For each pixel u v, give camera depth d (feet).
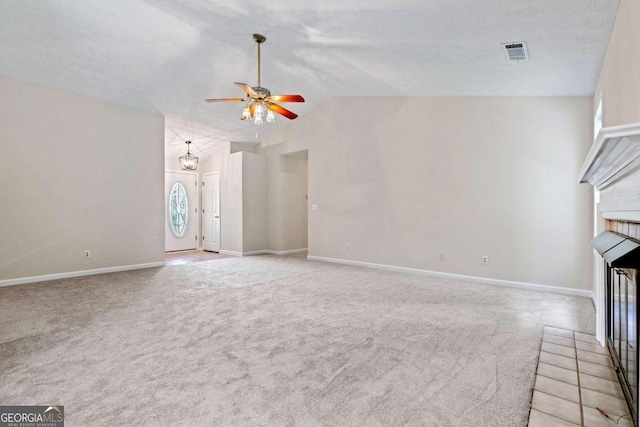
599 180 7.22
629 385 5.56
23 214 14.42
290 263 20.30
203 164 27.30
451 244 16.15
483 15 8.27
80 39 12.37
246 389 6.19
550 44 9.30
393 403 5.81
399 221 17.84
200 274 16.81
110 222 17.16
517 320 10.23
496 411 5.63
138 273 16.99
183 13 11.31
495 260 14.97
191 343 8.24
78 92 15.88
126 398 5.86
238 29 12.10
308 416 5.42
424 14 8.70
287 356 7.59
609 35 8.46
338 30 10.87
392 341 8.52
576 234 13.28
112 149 17.20
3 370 6.82
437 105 16.53
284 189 24.93
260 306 11.39
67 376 6.59
